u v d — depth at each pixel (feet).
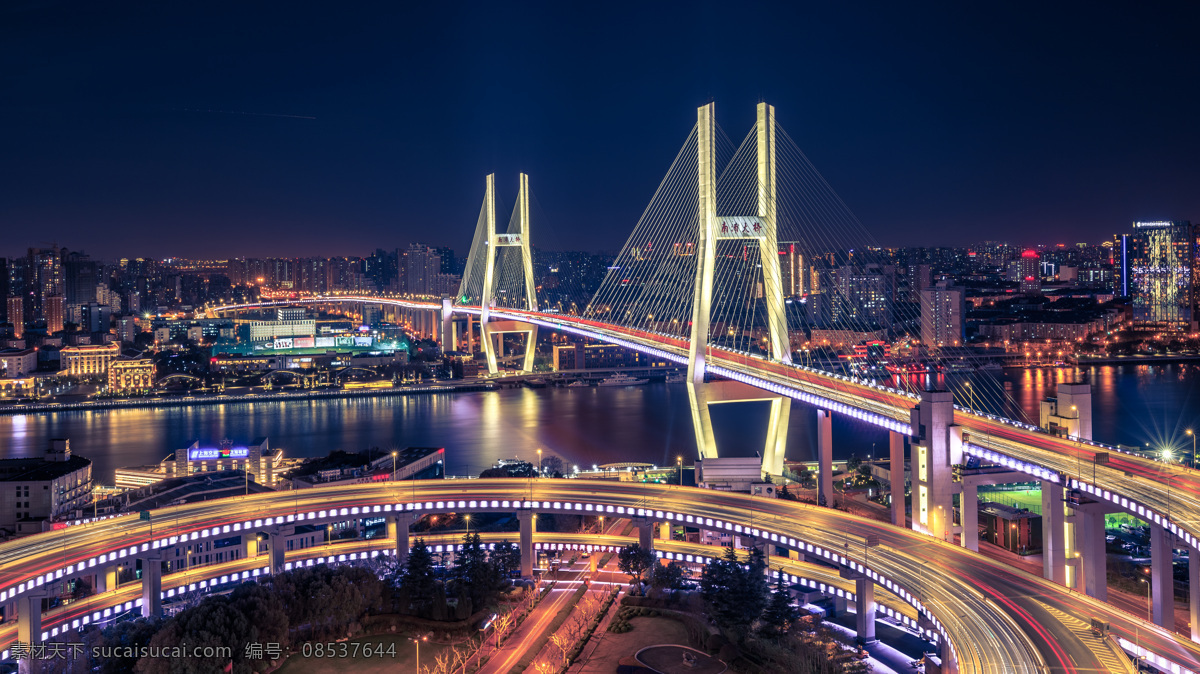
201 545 640.17
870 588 481.46
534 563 609.42
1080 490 499.10
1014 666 360.89
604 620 513.86
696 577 580.30
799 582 539.70
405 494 629.10
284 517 580.30
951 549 508.12
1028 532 616.80
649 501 612.29
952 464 577.02
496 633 483.51
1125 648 382.22
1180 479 501.56
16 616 550.36
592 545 613.52
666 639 482.28
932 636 444.55
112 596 548.72
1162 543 458.91
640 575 556.10
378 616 510.17
